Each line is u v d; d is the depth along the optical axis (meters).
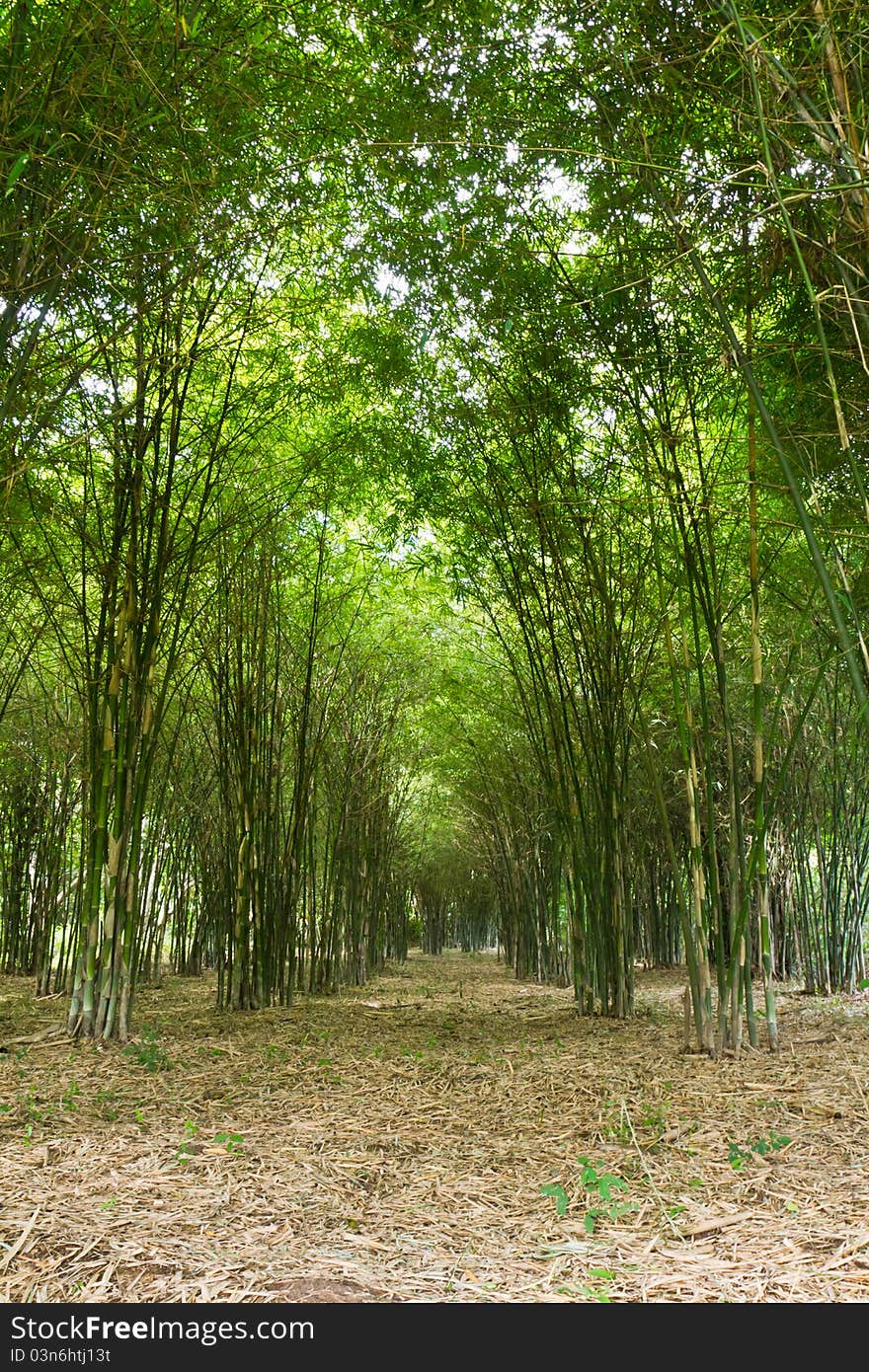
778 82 2.37
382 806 10.19
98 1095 3.74
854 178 2.27
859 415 3.64
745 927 4.69
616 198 3.86
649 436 4.59
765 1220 2.36
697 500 4.51
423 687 9.06
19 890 8.66
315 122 3.57
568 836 6.43
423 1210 2.47
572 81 3.59
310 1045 5.03
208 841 8.26
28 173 2.88
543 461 5.35
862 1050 4.55
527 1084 3.99
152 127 3.06
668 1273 2.05
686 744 4.85
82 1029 5.02
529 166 3.92
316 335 5.32
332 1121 3.40
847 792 7.37
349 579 7.89
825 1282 2.00
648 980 8.77
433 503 5.91
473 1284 2.01
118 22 2.70
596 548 5.71
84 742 5.54
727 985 4.87
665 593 5.27
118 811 5.07
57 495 4.90
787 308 3.99
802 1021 5.68
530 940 10.52
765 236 3.47
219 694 6.46
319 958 8.53
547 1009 6.86
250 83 3.25
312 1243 2.23
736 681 6.97
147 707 5.14
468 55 3.53
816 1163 2.81
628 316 4.34
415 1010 6.79
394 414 5.60
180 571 5.27
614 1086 3.87
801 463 3.37
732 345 2.94
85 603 5.19
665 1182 2.66
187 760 8.07
